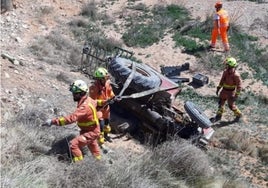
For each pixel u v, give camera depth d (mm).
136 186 8258
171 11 20672
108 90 10172
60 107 11445
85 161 8320
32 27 17969
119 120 11539
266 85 15906
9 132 8703
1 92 10836
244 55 17484
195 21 19688
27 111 9969
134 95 10688
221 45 18188
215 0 21578
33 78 12805
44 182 7555
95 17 20078
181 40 18422
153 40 18484
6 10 18453
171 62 17156
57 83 13391
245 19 19828
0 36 16297
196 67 16797
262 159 12156
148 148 10500
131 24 19625
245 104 14875
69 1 20906
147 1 21609
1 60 13102
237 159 11945
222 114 14133
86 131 8609
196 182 9695
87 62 15414
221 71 16672
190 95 15148
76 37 18391
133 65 11570
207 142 11789
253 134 13211
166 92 11453
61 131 9680
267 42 18469
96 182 7973
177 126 11406
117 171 8414
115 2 21641
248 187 10523
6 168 7566
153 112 11375
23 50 15508
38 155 8516
